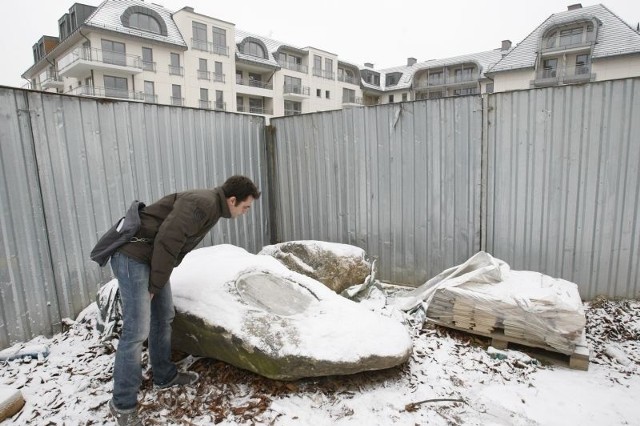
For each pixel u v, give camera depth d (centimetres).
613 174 409
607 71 2638
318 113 562
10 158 335
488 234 476
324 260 446
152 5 2634
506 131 450
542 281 362
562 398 267
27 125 346
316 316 284
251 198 248
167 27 2558
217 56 2789
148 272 229
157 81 2495
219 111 532
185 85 2628
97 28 2203
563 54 2809
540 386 282
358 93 4034
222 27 2803
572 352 306
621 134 400
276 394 256
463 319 347
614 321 379
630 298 420
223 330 266
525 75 2930
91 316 376
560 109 421
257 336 259
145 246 226
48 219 363
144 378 273
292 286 316
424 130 492
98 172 404
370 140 529
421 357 317
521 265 465
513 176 454
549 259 450
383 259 544
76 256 386
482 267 380
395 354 272
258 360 254
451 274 411
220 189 243
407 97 4150
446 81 3891
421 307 397
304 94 3441
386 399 260
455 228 490
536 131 435
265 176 618
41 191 357
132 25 2388
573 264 439
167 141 472
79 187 388
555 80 2831
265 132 613
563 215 436
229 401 251
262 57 3183
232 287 296
